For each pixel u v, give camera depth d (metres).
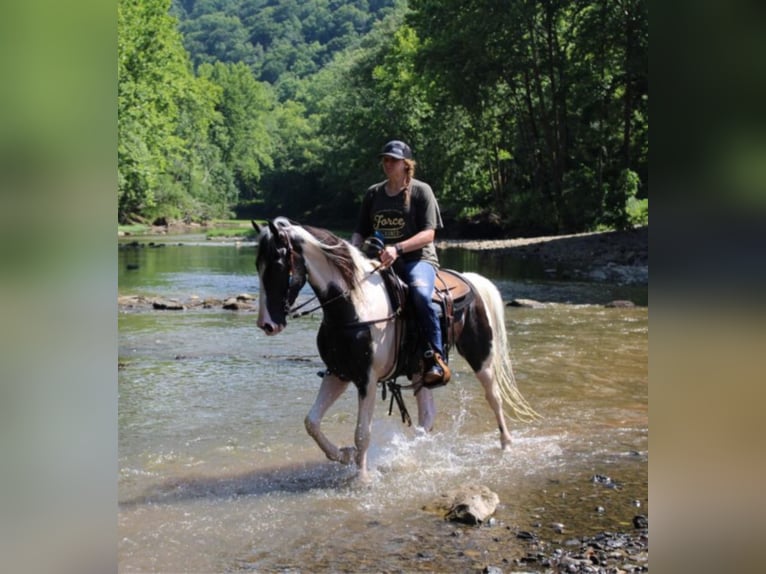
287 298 6.01
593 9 36.25
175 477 6.54
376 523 5.54
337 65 135.00
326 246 6.23
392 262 6.57
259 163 116.00
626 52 34.47
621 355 11.73
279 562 4.88
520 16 37.56
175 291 20.33
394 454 7.16
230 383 10.02
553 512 5.70
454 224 52.66
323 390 6.67
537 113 46.75
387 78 59.09
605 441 7.55
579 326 14.57
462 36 39.34
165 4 41.06
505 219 50.19
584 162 43.47
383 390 7.05
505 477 6.52
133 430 7.90
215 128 108.25
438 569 4.74
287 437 7.70
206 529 5.43
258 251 6.05
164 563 4.86
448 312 6.90
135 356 11.80
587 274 25.20
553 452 7.21
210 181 97.69
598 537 5.19
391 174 6.82
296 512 5.76
